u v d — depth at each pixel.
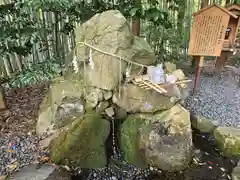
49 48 3.08
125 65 2.03
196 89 2.69
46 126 2.00
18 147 1.89
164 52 3.03
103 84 1.96
